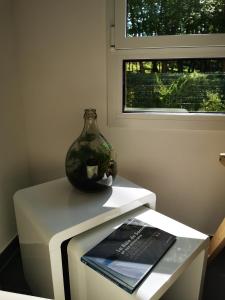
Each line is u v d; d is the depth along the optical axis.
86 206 0.90
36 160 1.42
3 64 1.16
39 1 1.18
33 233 0.85
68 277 0.85
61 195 0.99
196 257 0.79
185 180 1.31
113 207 0.90
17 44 1.26
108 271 0.67
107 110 1.27
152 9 1.14
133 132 1.28
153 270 0.68
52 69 1.26
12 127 1.26
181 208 1.36
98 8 1.14
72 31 1.19
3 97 1.18
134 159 1.33
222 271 1.18
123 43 1.17
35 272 0.94
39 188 1.05
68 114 1.31
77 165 0.94
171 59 1.18
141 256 0.72
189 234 0.83
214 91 1.20
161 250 0.75
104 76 1.23
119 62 1.20
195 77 1.19
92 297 0.74
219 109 1.22
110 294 0.67
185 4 1.11
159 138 1.27
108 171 0.98
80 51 1.21
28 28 1.22
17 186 1.33
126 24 1.16
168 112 1.25
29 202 0.94
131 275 0.65
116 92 1.24
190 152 1.26
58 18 1.18
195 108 1.24
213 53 1.12
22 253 1.04
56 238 0.75
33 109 1.34
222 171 1.26
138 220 0.90
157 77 1.23
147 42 1.15
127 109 1.30
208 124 1.20
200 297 0.87
